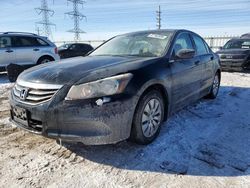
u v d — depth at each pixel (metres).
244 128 3.85
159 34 4.14
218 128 3.83
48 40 10.18
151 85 3.08
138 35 4.32
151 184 2.46
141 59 3.37
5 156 2.98
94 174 2.62
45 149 3.15
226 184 2.45
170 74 3.46
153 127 3.26
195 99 4.55
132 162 2.85
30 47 9.52
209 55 5.13
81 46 19.34
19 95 2.97
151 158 2.92
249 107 4.99
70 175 2.61
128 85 2.79
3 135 3.59
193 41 4.64
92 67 3.07
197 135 3.56
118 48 4.17
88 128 2.65
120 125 2.75
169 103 3.52
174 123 3.99
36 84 2.85
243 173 2.63
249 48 10.61
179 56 3.67
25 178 2.55
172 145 3.23
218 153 3.05
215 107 4.94
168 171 2.67
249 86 7.19
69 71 2.96
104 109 2.63
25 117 2.88
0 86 7.50
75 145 3.23
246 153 3.06
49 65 3.40
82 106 2.61
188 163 2.82
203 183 2.47
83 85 2.66
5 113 4.68
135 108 2.90
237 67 10.03
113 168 2.73
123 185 2.44
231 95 6.02
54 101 2.68
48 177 2.57
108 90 2.67
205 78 4.85
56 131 2.72
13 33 9.30
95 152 3.06
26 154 3.03
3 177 2.57
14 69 8.32
